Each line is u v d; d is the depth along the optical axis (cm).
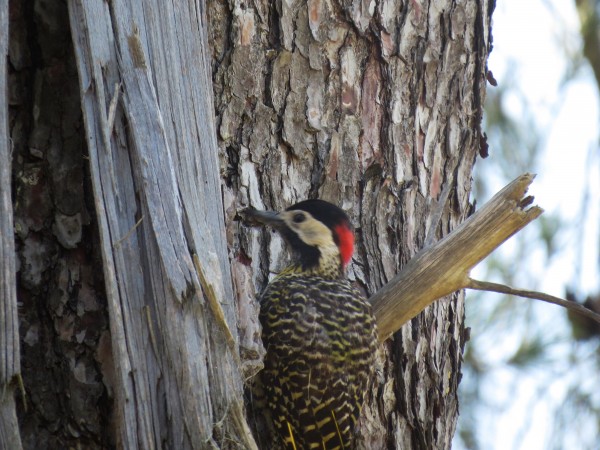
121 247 806
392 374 1077
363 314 1019
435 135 1142
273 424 1028
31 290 855
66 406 841
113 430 834
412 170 1114
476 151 1208
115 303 796
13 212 844
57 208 862
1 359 777
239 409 809
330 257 1057
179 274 804
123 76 829
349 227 1062
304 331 1005
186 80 870
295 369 1001
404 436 1074
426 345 1107
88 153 838
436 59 1143
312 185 1066
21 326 848
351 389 1008
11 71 865
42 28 867
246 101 1041
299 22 1066
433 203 1128
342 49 1083
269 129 1050
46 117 866
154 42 857
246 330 888
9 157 805
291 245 1062
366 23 1094
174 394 793
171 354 795
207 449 783
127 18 845
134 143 820
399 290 1025
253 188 1041
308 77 1067
